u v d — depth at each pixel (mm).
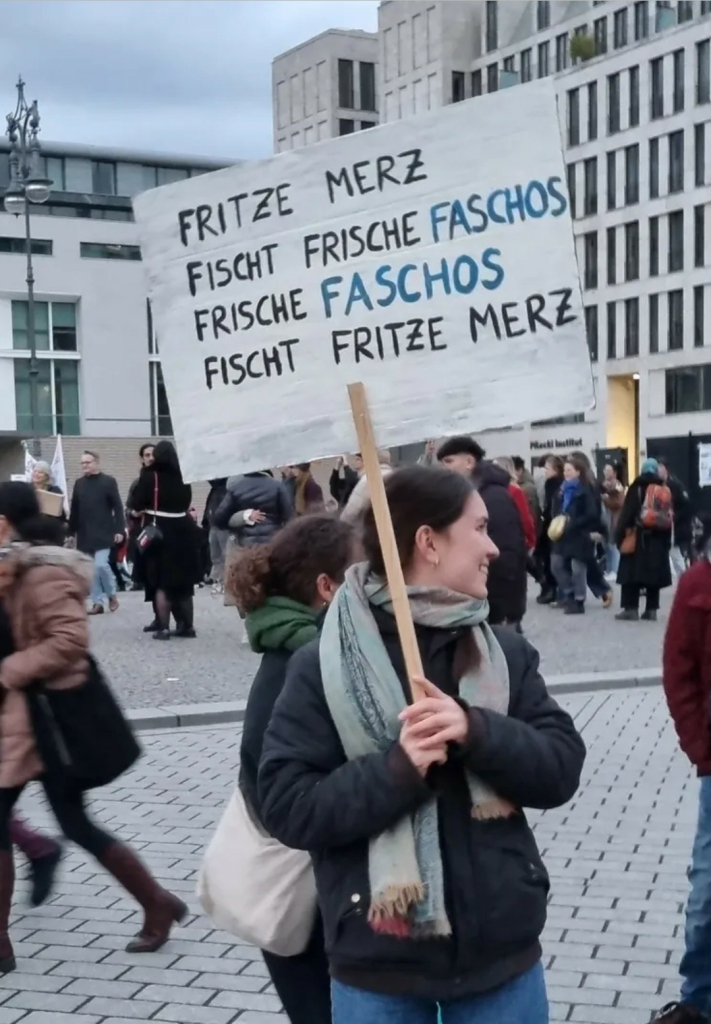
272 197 3873
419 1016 2557
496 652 2654
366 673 2570
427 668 2600
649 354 65688
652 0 65375
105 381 57406
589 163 68625
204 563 20812
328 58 85000
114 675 11773
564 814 7352
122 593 20422
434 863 2480
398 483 2684
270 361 3900
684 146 63406
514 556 7609
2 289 55594
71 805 5238
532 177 3717
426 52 76062
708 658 4211
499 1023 2557
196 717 9969
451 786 2557
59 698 5062
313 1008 3725
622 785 7980
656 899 5953
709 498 29281
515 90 3713
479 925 2512
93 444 43406
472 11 75312
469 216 3768
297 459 3885
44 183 30578
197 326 3945
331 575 3646
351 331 3830
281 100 89875
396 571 2541
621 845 6773
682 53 63094
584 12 68812
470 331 3779
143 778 8273
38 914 5871
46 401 56875
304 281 3873
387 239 3799
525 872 2584
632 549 15609
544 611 17234
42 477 16000
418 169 3785
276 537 3727
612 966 5176
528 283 3730
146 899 5355
